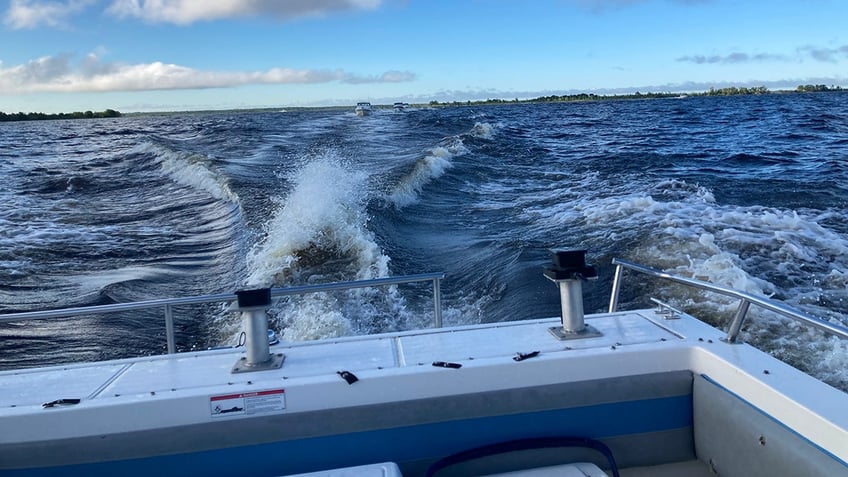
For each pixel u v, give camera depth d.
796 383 1.96
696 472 2.27
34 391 2.09
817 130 34.50
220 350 2.44
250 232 11.06
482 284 8.28
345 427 2.10
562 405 2.23
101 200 15.91
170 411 2.02
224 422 2.04
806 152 22.78
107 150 30.08
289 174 16.73
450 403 2.15
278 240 9.90
